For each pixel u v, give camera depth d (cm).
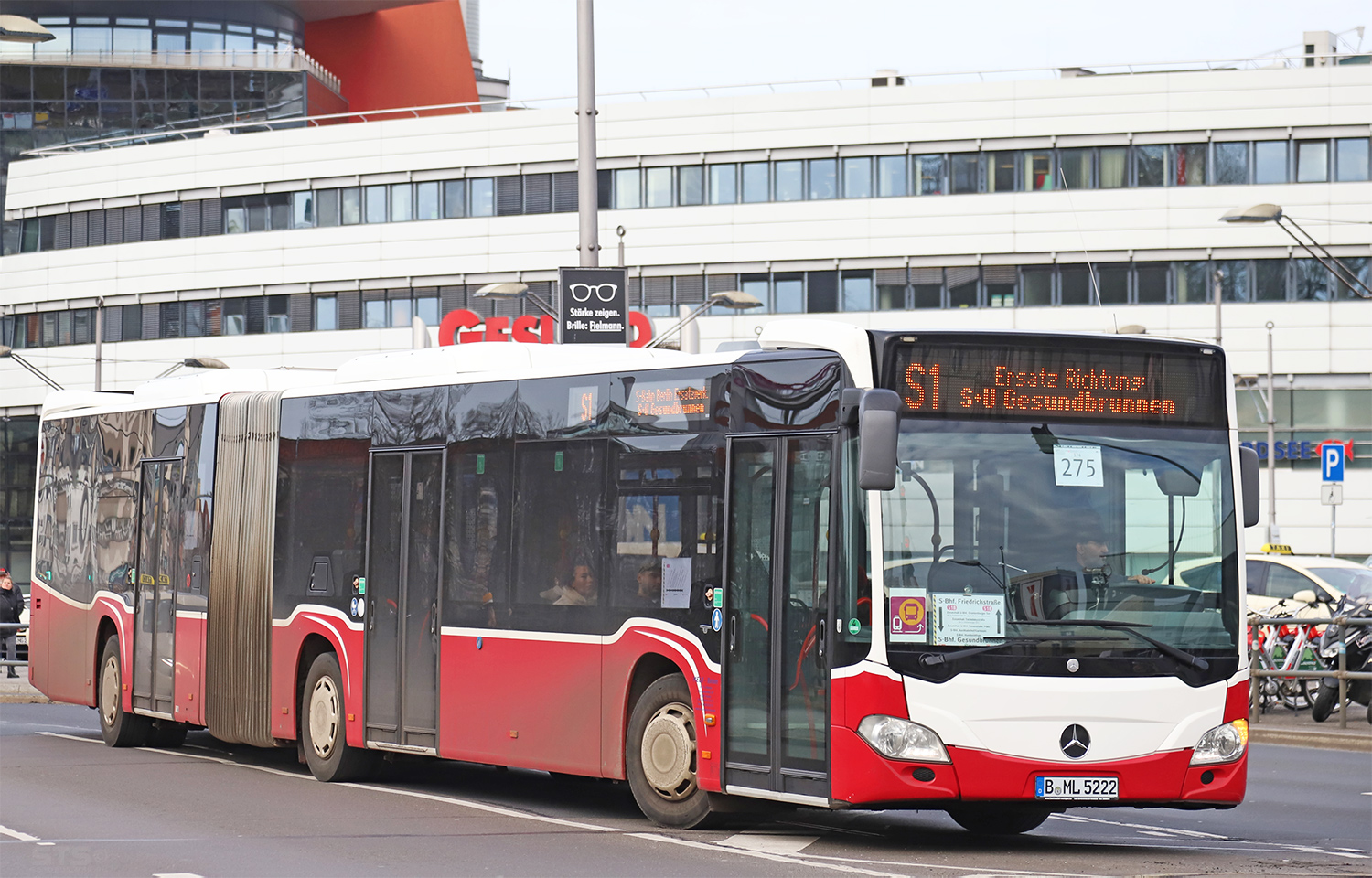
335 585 1689
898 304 6950
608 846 1209
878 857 1166
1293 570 2878
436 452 1573
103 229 8238
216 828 1309
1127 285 6762
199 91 8531
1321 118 6619
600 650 1379
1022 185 6844
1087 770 1166
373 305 7681
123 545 2091
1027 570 1182
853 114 6994
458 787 1644
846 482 1191
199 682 1900
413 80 9519
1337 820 1470
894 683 1162
